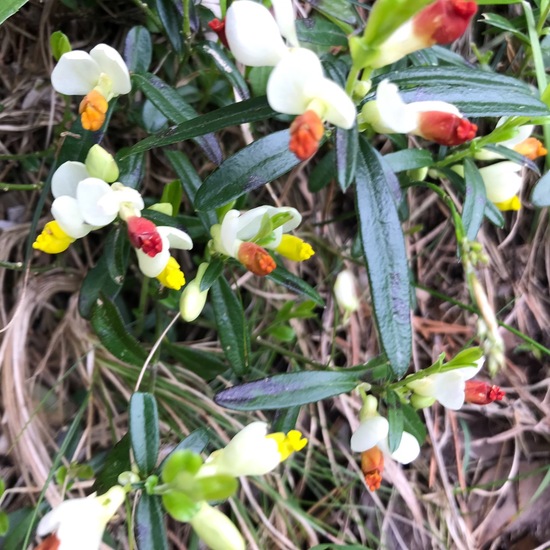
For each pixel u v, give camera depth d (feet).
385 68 0.32
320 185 0.36
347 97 0.19
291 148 0.19
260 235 0.25
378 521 0.36
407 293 0.23
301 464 0.37
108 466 0.25
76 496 0.31
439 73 0.26
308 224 0.40
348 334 0.40
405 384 0.27
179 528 0.33
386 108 0.21
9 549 0.29
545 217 0.42
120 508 0.31
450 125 0.22
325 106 0.20
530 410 0.40
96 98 0.25
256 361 0.37
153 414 0.23
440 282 0.42
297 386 0.26
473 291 0.23
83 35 0.38
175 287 0.26
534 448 0.40
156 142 0.25
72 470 0.29
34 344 0.35
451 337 0.41
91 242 0.37
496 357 0.22
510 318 0.42
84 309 0.29
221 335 0.28
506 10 0.41
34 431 0.32
